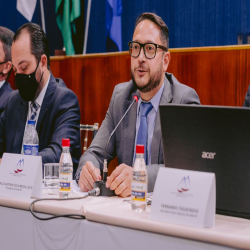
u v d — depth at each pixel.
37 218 1.15
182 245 0.95
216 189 1.07
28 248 1.21
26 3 3.32
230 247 0.90
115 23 3.00
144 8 2.89
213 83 2.39
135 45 1.83
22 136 2.27
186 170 1.01
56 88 2.28
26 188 1.27
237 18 2.63
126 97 1.91
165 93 1.82
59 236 1.14
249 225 1.00
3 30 2.73
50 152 2.06
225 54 2.35
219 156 1.05
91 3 3.10
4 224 1.26
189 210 0.97
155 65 1.80
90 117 2.84
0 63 2.72
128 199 1.32
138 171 1.20
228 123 1.02
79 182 1.52
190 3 2.76
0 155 2.36
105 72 2.76
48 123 2.22
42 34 2.30
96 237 1.07
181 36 2.80
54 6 3.26
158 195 1.02
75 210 1.12
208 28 2.72
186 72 2.47
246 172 1.02
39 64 2.26
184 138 1.09
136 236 1.01
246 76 2.30
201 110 1.05
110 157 1.89
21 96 2.29
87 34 3.12
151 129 1.80
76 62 2.88
